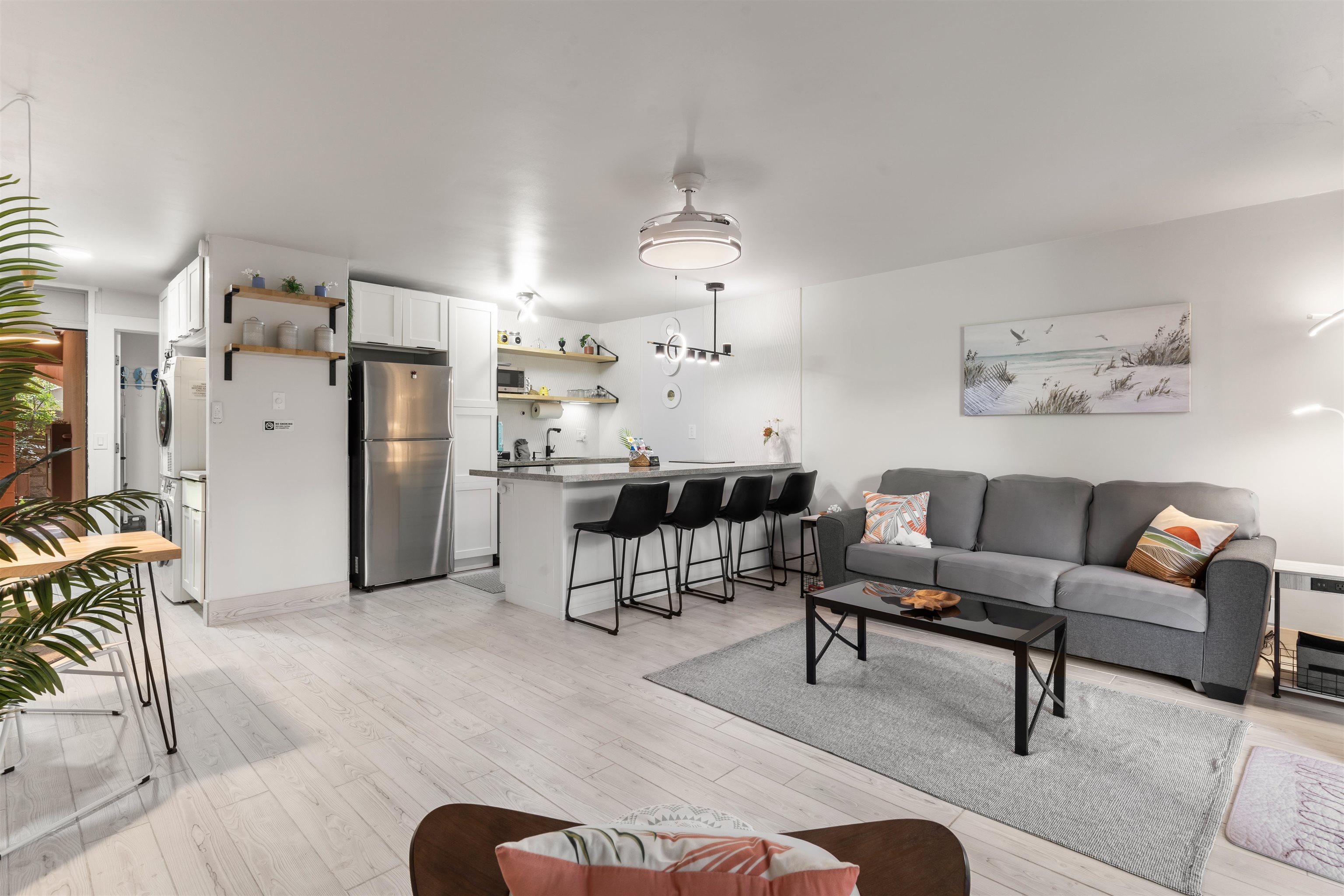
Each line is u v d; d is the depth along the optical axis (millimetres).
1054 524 4051
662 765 2439
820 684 3203
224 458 4191
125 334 6414
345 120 2666
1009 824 2082
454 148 2936
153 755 2492
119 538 2613
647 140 2865
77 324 5605
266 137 2807
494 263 4863
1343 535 3439
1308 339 3527
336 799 2203
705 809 1049
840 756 2512
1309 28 2078
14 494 5672
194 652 3656
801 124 2725
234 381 4227
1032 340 4430
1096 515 3945
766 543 5934
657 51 2203
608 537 4602
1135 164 3129
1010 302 4559
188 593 4762
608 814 2113
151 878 1816
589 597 4473
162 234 4137
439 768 2406
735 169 3178
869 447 5324
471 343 5820
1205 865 1879
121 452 5766
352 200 3557
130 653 3088
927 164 3127
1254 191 3469
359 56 2223
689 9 1980
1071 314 4289
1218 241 3783
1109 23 2059
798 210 3768
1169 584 3301
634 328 7273
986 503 4441
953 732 2705
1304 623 3564
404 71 2318
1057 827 2059
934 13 2002
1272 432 3629
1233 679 2996
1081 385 4234
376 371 5023
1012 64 2289
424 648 3736
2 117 2609
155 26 2037
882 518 4551
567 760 2469
